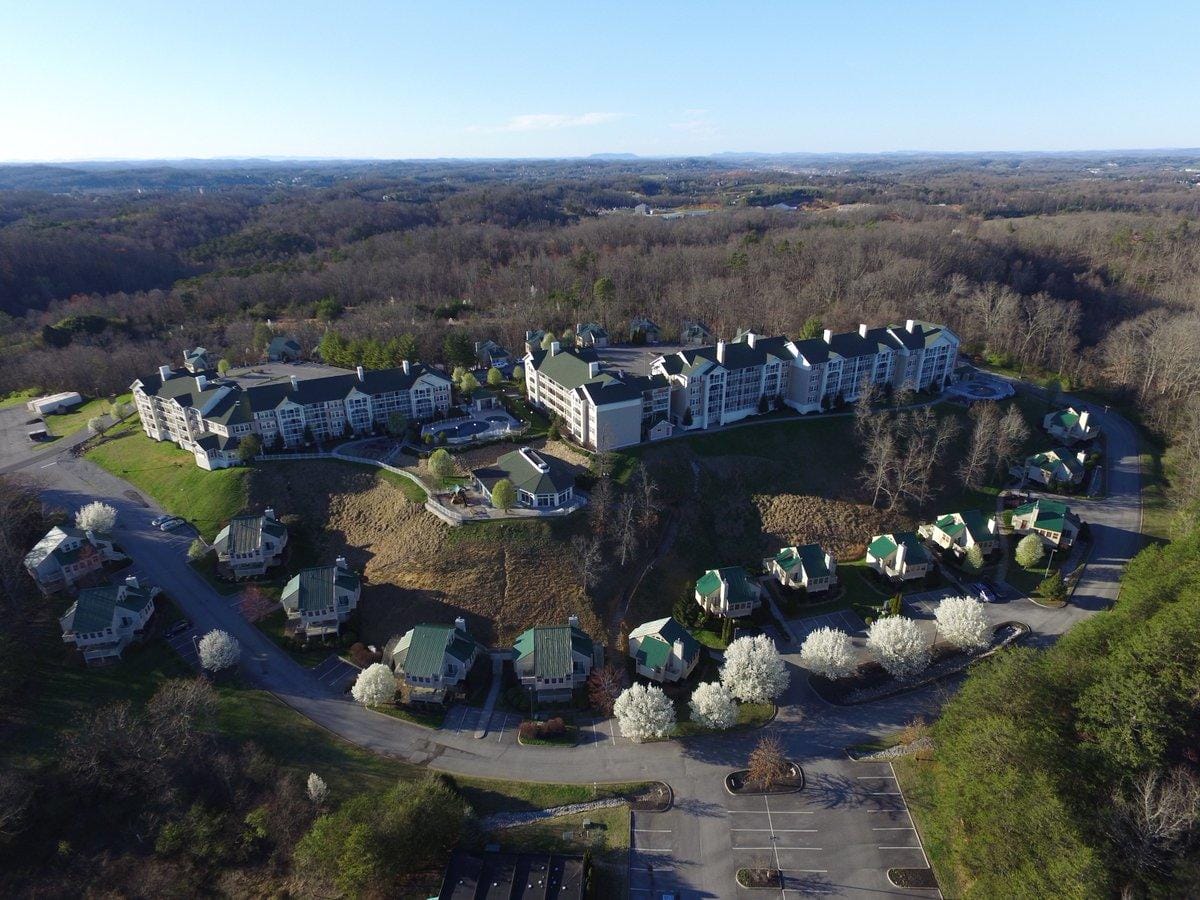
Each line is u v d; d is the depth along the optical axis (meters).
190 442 130.25
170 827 65.69
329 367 160.00
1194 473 119.50
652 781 74.81
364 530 109.00
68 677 84.31
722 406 132.88
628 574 103.06
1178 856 54.53
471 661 88.00
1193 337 151.88
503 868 63.59
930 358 149.62
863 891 62.88
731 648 85.19
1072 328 183.75
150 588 96.19
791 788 73.44
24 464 133.50
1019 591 104.88
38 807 66.94
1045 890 52.59
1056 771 62.19
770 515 117.81
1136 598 76.88
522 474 109.94
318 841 62.22
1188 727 62.56
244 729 78.12
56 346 182.62
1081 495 126.94
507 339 178.25
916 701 85.44
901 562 105.19
